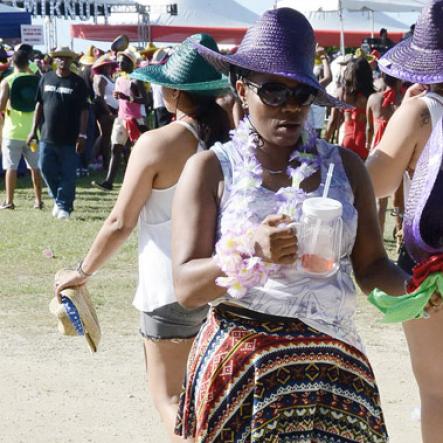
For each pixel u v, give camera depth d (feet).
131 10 100.17
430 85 14.21
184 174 10.27
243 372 9.89
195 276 9.77
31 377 20.42
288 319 9.98
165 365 14.02
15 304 26.43
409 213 10.75
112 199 48.75
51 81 40.98
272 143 10.25
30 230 38.68
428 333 13.41
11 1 85.40
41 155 41.47
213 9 108.37
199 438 10.05
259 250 9.31
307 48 10.15
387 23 105.50
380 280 10.34
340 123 47.50
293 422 9.84
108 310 25.79
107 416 18.35
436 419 13.60
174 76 13.55
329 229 9.61
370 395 10.16
